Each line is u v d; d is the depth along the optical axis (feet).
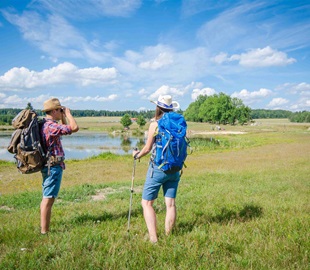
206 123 556.51
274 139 201.26
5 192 44.01
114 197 30.07
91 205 25.32
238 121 513.86
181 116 14.42
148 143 14.28
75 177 58.29
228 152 117.91
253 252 12.20
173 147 13.69
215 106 506.48
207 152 122.62
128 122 405.59
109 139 252.62
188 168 65.57
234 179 41.70
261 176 44.21
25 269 10.89
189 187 34.19
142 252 12.25
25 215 21.57
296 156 83.15
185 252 12.22
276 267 10.85
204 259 11.53
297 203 23.15
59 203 28.19
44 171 15.42
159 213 20.94
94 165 82.28
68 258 11.63
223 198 26.18
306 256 11.52
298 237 13.84
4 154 143.23
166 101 14.53
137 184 40.06
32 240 14.46
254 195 28.17
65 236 14.46
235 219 17.95
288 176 43.16
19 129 14.98
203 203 24.06
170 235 14.32
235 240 13.76
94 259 11.48
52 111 16.05
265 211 20.17
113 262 11.14
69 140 240.12
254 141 186.19
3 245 13.67
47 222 15.69
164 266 10.89
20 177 63.05
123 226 16.96
